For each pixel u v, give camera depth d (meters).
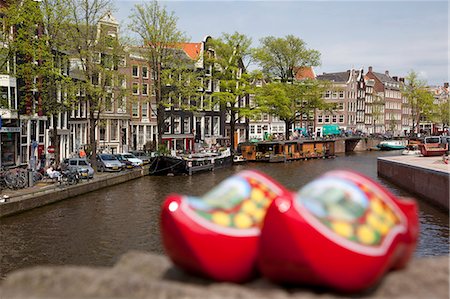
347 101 94.69
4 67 27.69
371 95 105.44
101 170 33.47
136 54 48.75
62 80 29.22
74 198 23.91
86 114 42.28
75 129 40.75
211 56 55.84
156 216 19.62
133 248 14.72
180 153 45.06
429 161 32.75
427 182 24.67
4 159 29.38
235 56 49.84
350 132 86.69
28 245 14.98
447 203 21.38
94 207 21.53
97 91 30.94
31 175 23.47
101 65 31.92
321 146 61.78
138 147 49.84
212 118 59.56
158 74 40.94
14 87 29.00
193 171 37.97
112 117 44.97
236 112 53.00
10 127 29.08
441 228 17.84
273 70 60.91
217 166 43.19
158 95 41.06
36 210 20.33
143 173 35.09
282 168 45.12
